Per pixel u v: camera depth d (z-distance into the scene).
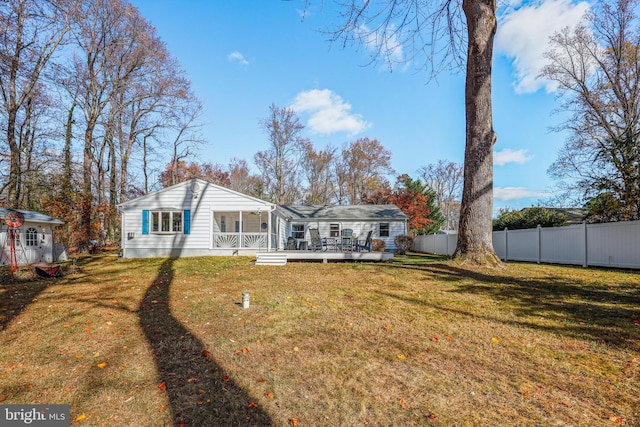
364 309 4.86
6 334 4.05
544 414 2.20
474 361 3.05
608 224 9.45
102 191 22.38
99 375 2.90
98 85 18.92
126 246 14.76
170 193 15.05
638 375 2.70
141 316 4.79
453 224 46.75
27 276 8.55
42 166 16.56
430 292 5.84
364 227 22.25
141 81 20.66
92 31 17.84
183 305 5.41
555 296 5.36
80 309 5.25
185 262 12.30
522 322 4.10
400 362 3.05
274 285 6.97
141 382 2.76
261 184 40.31
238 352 3.34
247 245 15.23
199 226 15.02
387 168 39.12
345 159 39.88
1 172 15.62
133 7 18.56
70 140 18.06
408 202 29.08
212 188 15.14
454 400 2.40
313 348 3.41
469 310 4.68
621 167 10.99
